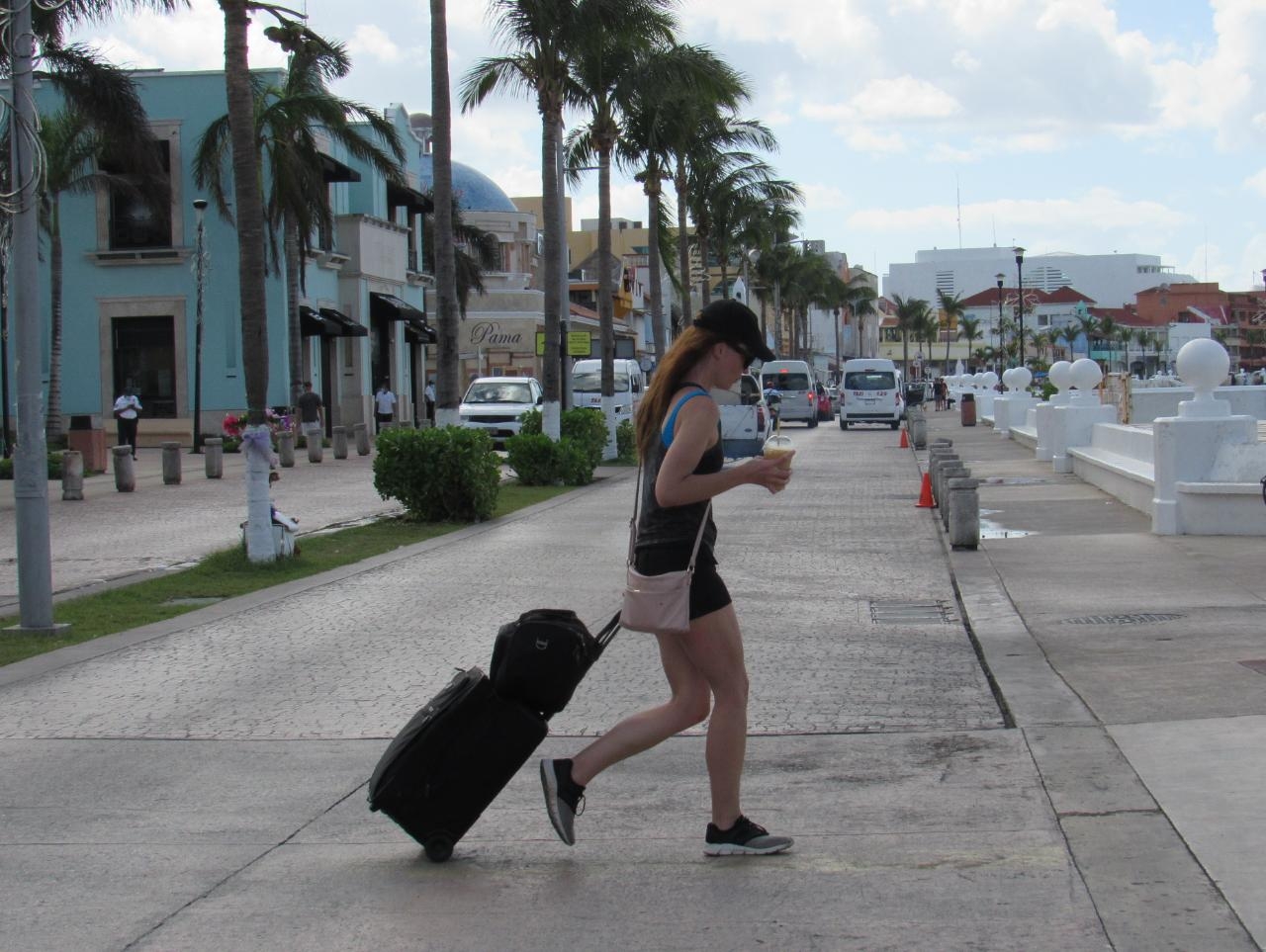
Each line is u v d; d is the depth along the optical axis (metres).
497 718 5.03
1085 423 24.33
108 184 35.00
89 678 8.81
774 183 49.94
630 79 30.55
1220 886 4.45
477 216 62.62
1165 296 173.50
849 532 16.72
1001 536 15.45
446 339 23.06
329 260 42.78
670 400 4.77
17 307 10.41
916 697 7.79
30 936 4.43
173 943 4.35
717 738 4.95
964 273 194.38
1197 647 8.62
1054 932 4.18
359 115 37.72
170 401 40.00
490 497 18.77
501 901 4.65
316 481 25.97
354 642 10.00
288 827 5.62
